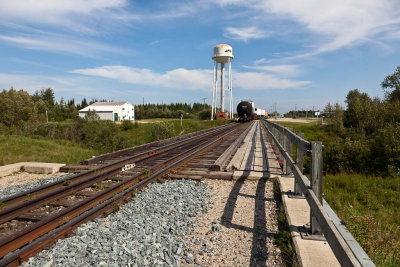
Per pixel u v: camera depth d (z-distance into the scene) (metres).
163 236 4.00
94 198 5.36
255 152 12.28
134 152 13.47
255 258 3.59
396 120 23.25
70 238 3.83
